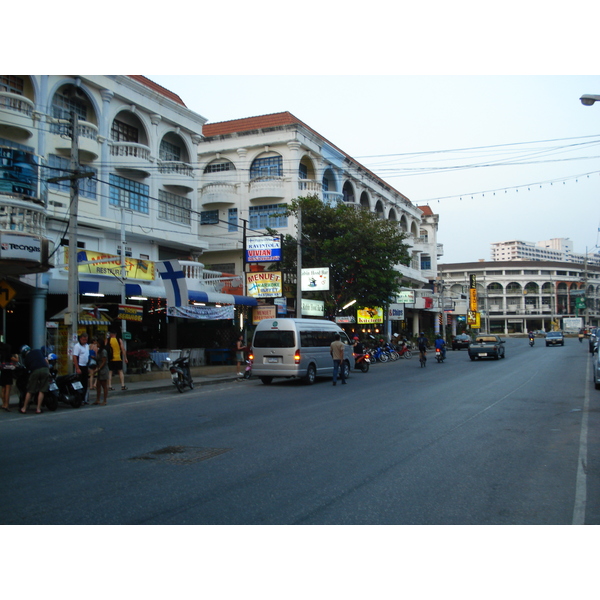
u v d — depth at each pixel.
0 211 15.18
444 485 6.41
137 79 27.03
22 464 7.66
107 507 5.70
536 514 5.39
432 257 64.31
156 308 23.86
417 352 43.84
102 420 11.65
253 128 36.56
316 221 31.25
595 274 110.81
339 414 12.07
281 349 18.81
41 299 19.47
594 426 10.41
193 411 12.90
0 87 20.11
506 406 13.20
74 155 15.69
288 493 6.12
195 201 29.22
